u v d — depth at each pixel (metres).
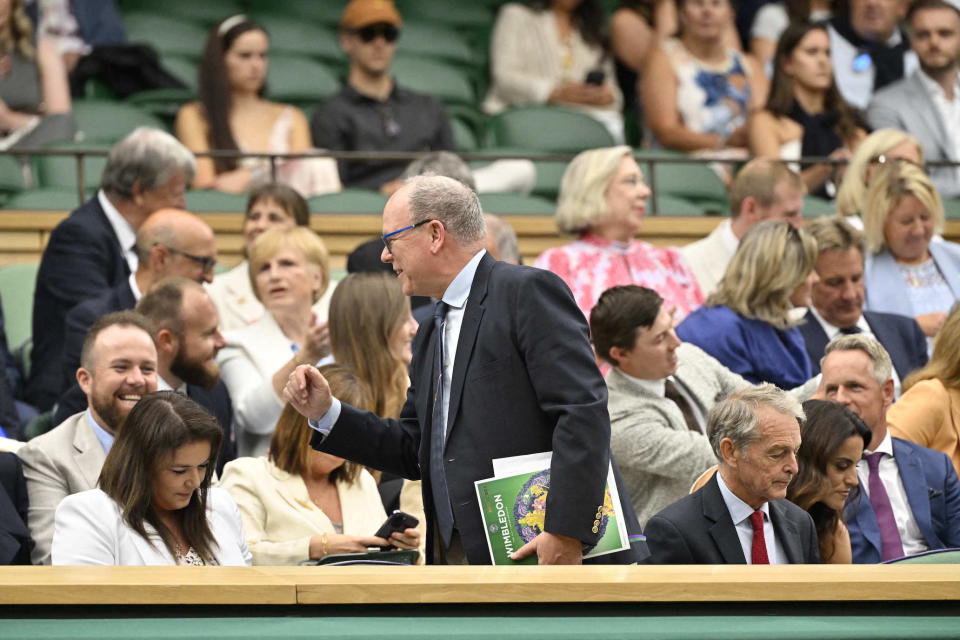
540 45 32.00
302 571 8.99
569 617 8.59
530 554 11.07
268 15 34.66
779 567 9.34
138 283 17.97
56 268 19.61
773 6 32.81
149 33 32.84
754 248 17.91
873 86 31.39
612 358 15.70
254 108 27.00
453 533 11.47
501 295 11.48
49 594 8.30
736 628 8.46
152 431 12.17
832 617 8.65
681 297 20.70
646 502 15.52
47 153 24.89
